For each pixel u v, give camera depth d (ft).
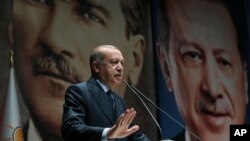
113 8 25.99
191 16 29.40
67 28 23.91
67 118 11.36
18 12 22.41
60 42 23.50
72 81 23.61
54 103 22.80
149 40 27.20
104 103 12.05
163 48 27.68
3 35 21.81
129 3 26.73
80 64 24.09
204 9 30.12
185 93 27.94
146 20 27.32
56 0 23.75
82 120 11.43
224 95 29.53
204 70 29.04
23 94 21.90
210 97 28.91
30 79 22.24
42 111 22.38
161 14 28.02
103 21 25.45
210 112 28.71
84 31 24.56
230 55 30.48
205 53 29.35
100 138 10.77
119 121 10.50
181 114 27.40
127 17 26.48
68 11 24.12
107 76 12.25
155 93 26.73
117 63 12.35
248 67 31.27
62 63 23.39
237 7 31.81
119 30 26.03
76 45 24.08
